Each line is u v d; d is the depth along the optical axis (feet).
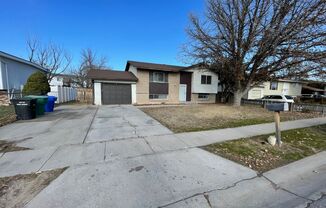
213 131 21.61
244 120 29.91
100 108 46.68
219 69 50.01
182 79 70.69
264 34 36.45
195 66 63.87
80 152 14.29
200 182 10.21
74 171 11.14
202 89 72.33
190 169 11.71
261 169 12.10
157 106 53.88
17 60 52.47
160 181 10.19
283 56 38.37
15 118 28.12
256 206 8.34
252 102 57.62
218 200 8.69
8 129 21.84
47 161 12.55
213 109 44.70
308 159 14.03
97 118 30.40
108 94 58.39
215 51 44.16
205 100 74.84
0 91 43.47
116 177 10.50
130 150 14.84
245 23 40.52
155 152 14.48
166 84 67.82
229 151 15.07
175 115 34.58
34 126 23.59
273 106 16.38
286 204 8.52
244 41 41.52
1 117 27.99
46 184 9.70
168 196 8.86
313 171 12.06
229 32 42.73
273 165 12.79
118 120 28.53
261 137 19.38
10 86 49.78
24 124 24.91
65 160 12.73
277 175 11.35
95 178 10.35
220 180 10.48
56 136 18.76
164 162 12.66
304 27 33.24
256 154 14.62
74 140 17.39
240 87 50.57
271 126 25.14
